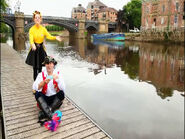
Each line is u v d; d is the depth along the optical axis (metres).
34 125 3.75
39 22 5.11
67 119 4.07
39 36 5.19
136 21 68.81
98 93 8.54
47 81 3.65
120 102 7.57
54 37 5.27
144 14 52.00
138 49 31.16
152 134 5.34
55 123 3.54
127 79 11.34
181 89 9.69
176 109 7.09
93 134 3.59
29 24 54.28
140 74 12.98
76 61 17.81
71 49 30.11
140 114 6.52
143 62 18.44
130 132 5.38
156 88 9.72
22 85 6.39
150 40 47.22
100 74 12.39
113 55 23.36
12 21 51.78
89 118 4.14
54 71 3.96
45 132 3.55
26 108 4.50
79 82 10.21
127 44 42.00
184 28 40.22
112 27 76.62
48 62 3.79
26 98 5.14
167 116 6.48
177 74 13.31
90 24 69.31
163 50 29.73
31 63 5.40
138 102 7.66
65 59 18.98
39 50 5.34
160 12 46.69
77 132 3.62
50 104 4.11
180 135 5.29
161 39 43.97
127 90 9.13
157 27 47.84
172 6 43.62
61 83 3.87
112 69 14.45
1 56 13.81
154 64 17.44
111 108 6.95
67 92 8.54
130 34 56.50
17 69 9.15
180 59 20.67
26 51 24.22
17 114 4.18
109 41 53.28
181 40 40.16
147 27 51.16
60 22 60.72
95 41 53.50
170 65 17.03
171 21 44.16
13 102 4.84
